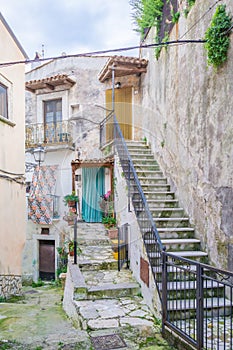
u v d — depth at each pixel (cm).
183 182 489
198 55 427
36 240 862
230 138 337
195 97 438
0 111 526
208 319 310
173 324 282
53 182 663
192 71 451
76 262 503
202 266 243
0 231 507
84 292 396
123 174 541
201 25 419
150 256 368
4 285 520
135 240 458
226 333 276
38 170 662
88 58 886
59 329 328
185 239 426
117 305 375
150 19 682
